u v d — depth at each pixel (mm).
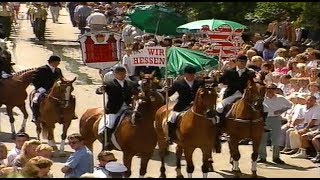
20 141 12781
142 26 24734
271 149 17641
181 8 36906
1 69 18250
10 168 11383
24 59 28984
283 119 17641
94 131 14055
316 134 16625
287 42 27891
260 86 14820
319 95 17109
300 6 30219
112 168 11320
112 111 13586
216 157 16797
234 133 14898
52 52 31453
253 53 21250
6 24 33156
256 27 34250
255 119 14734
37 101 16281
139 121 13086
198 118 13492
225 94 15305
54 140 16812
